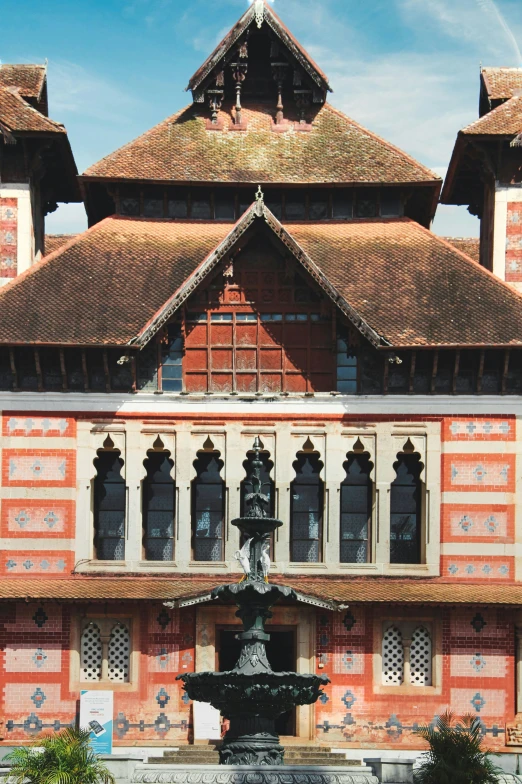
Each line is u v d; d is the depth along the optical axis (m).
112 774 50.62
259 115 67.75
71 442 58.38
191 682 43.84
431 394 58.78
